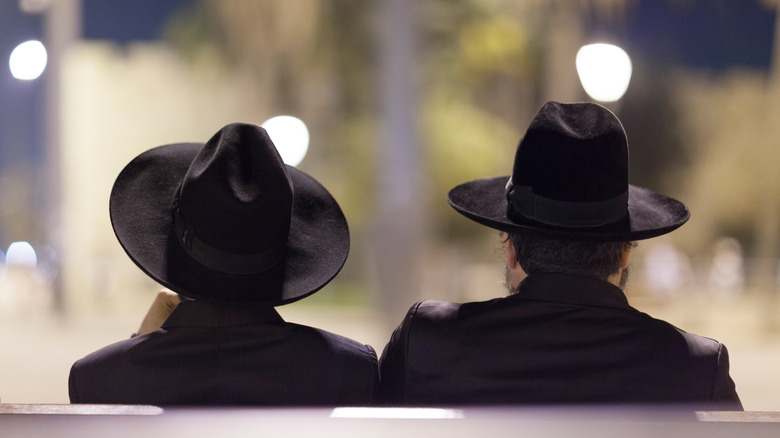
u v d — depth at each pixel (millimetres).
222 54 27781
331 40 26141
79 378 2867
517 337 2926
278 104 28578
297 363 2916
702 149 43656
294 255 3080
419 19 16406
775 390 15406
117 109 44000
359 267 34906
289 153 16266
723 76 43469
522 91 29469
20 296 31594
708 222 43750
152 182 3072
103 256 38250
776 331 26188
